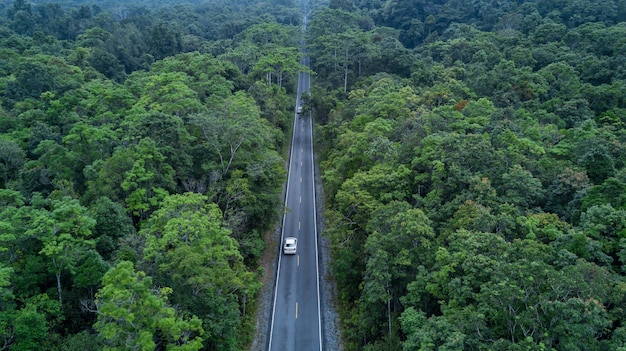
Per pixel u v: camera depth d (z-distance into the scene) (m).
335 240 46.81
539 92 71.69
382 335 36.81
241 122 54.03
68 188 46.06
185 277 32.22
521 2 127.31
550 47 89.44
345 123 68.56
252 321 42.94
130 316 24.20
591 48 86.88
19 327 28.36
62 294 34.22
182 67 83.06
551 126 55.84
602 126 57.88
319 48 113.19
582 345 24.17
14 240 32.06
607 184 37.19
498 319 27.09
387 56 97.88
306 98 87.31
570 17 107.31
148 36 125.75
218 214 38.16
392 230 35.88
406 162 48.34
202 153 51.88
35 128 58.47
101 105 64.62
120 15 195.62
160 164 46.72
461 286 29.02
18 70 76.69
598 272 27.56
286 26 138.62
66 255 32.53
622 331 24.64
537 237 34.88
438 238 35.88
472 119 56.72
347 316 42.62
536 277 26.88
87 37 114.56
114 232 38.72
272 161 54.31
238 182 48.25
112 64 97.62
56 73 77.94
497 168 42.72
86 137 51.34
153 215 38.81
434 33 121.56
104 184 44.56
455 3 133.75
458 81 76.94
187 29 149.50
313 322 43.09
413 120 56.12
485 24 122.62
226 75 85.25
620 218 33.06
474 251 30.20
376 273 33.91
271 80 97.81
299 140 85.75
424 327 27.83
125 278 25.61
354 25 130.50
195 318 27.95
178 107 57.78
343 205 46.38
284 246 53.44
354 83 97.81
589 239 31.61
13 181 51.75
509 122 53.09
